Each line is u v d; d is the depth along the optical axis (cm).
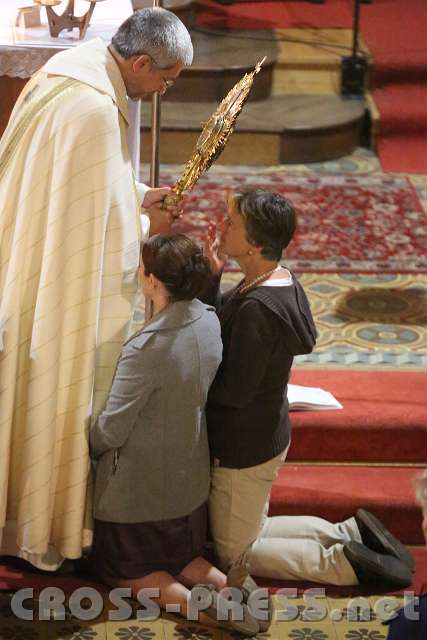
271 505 775
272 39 1395
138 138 761
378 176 1227
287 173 1230
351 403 826
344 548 730
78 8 789
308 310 683
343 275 1022
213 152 691
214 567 717
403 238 1091
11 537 723
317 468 808
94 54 651
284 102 1316
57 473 688
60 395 672
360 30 1449
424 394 844
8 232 666
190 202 1133
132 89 666
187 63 659
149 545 696
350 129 1278
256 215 650
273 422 691
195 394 669
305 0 1544
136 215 668
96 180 643
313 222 1113
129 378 656
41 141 645
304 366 880
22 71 723
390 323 952
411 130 1292
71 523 692
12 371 666
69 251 651
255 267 670
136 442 672
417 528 780
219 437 695
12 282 659
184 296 659
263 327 660
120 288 666
